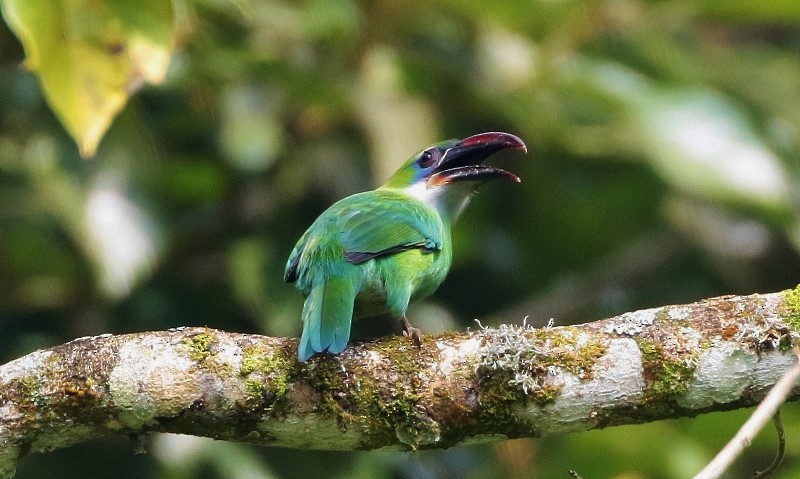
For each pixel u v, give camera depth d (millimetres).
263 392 7086
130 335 7199
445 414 7125
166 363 7039
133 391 6984
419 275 8914
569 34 12828
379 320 13094
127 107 12156
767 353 6996
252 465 11359
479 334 7281
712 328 7090
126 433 7156
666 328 7137
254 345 7199
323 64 12523
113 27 8164
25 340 12875
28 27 7961
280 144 13242
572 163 14438
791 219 12414
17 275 12977
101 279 11477
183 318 13125
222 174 13320
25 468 12172
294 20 12391
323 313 7766
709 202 14555
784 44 17578
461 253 13766
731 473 12094
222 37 12273
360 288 8422
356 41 12406
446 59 12859
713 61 15000
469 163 10508
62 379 7008
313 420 7129
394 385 7141
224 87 12672
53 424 7016
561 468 11594
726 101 12742
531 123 13195
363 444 7219
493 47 12992
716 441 11594
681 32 15109
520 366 7098
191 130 13266
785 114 14656
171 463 11117
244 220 13305
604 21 12859
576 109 13508
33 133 12375
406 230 8727
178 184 13367
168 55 8258
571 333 7188
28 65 8086
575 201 14516
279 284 12414
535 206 14484
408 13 12289
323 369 7141
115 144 12070
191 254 13328
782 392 6426
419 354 7227
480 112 13430
